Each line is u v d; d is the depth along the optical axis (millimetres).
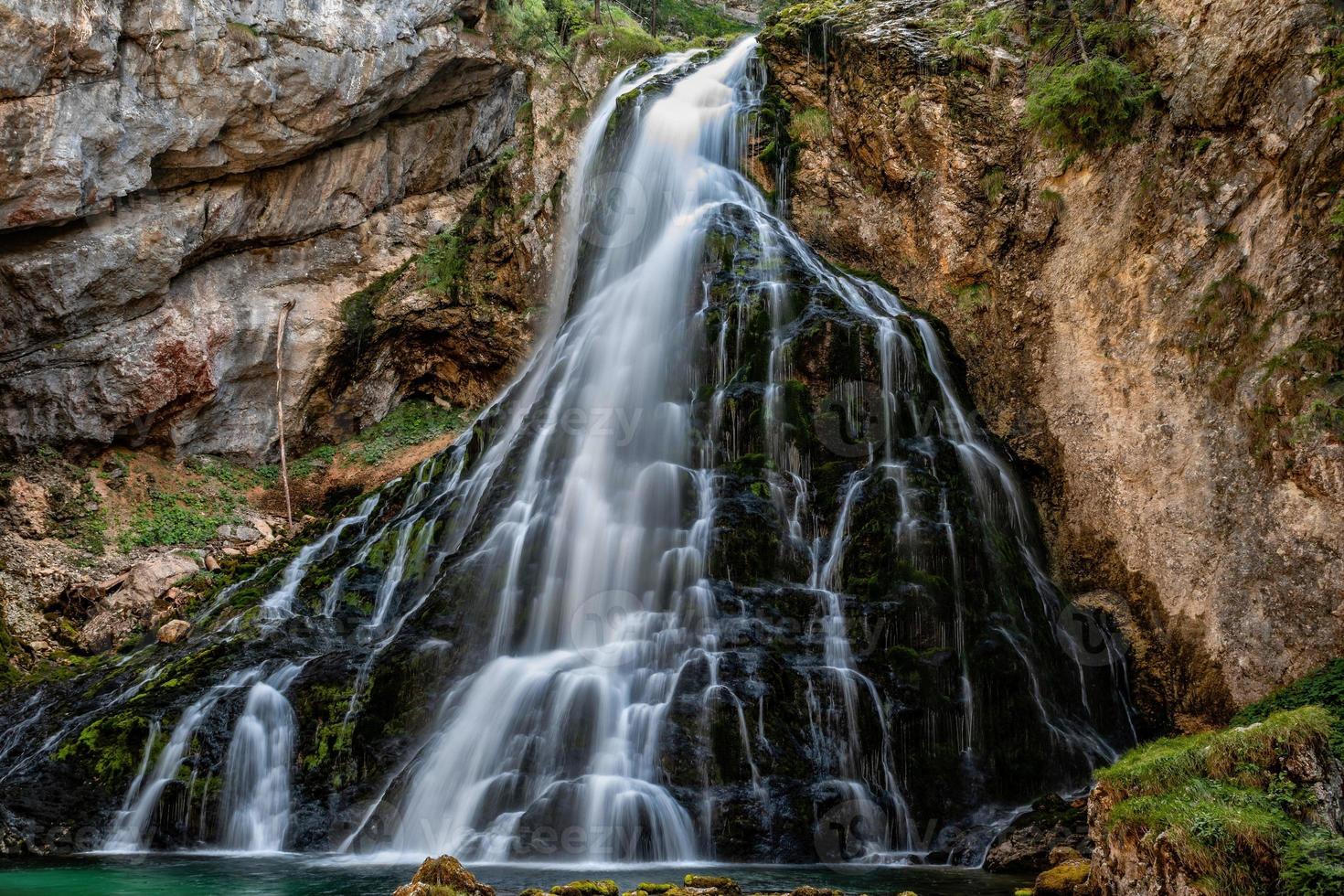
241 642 12742
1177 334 13102
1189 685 12031
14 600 14133
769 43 20141
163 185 15828
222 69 15125
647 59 22500
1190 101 13711
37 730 11414
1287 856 6441
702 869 9391
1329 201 11461
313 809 10703
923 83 17344
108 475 16359
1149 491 13062
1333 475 10648
